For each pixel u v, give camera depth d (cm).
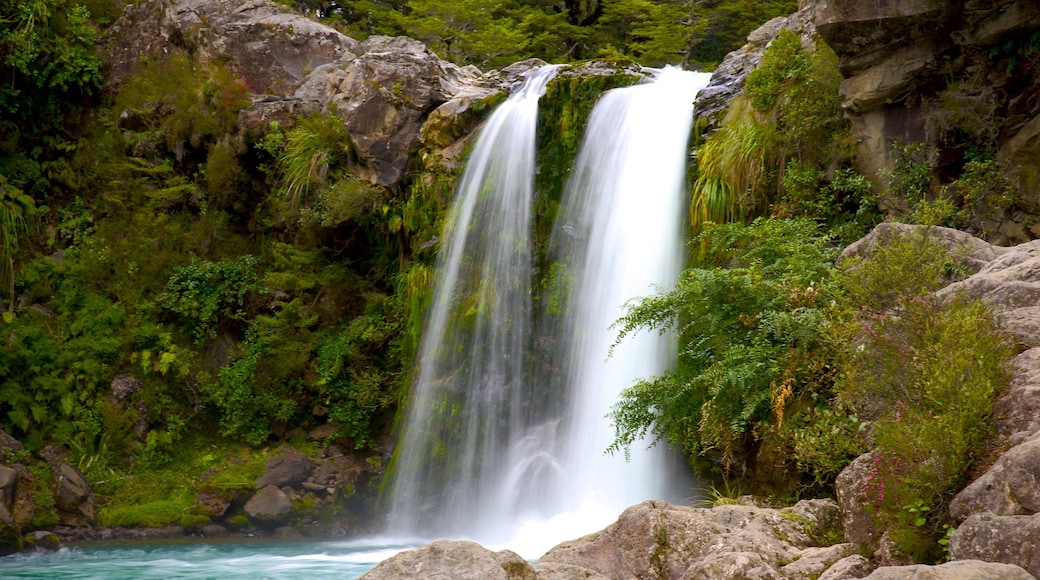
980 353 691
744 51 1594
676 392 1038
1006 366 702
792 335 927
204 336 1834
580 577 657
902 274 861
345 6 3192
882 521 675
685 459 1198
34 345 1759
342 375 1791
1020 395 664
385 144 1850
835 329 871
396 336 1784
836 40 1266
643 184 1512
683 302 1039
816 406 891
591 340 1467
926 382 689
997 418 670
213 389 1772
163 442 1716
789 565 659
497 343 1571
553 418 1477
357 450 1745
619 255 1490
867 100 1276
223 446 1747
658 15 2820
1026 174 1169
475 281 1636
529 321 1560
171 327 1845
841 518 754
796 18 1531
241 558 1271
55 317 1841
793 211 1307
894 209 1250
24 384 1723
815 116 1337
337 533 1614
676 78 1719
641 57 2856
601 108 1658
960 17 1193
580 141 1659
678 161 1481
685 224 1409
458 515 1504
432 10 2875
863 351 783
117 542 1473
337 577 1091
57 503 1514
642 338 1348
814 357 912
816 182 1324
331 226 1861
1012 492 584
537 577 644
